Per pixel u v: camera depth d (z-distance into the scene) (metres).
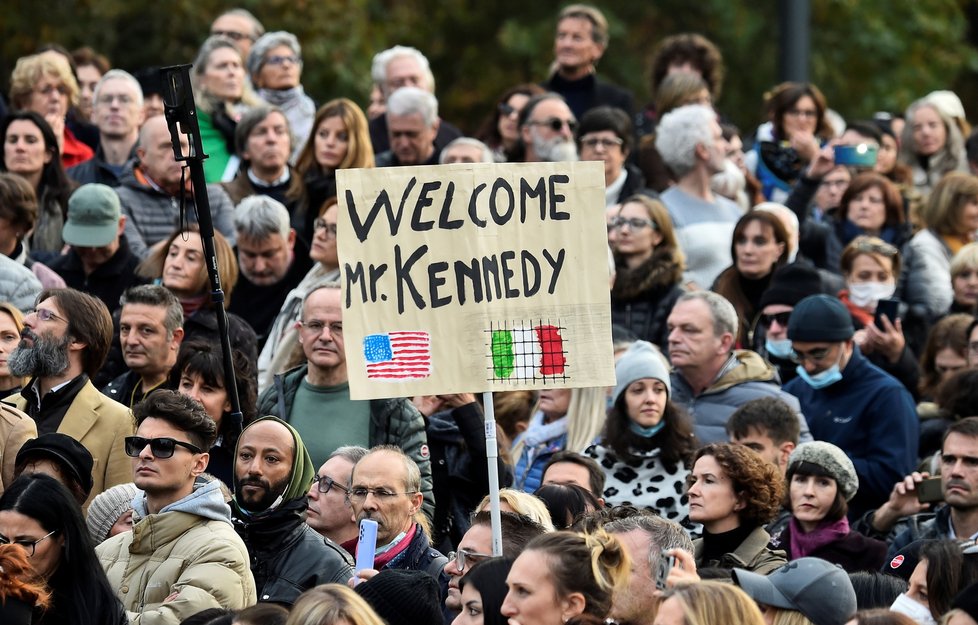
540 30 62.91
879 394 26.86
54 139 31.28
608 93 38.22
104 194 28.77
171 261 27.28
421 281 20.41
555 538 17.50
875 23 63.59
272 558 21.09
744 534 22.00
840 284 31.02
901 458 26.39
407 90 33.53
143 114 35.69
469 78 64.25
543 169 20.61
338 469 21.89
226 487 22.92
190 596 19.70
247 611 17.22
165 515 20.36
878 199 33.47
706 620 15.84
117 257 28.92
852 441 26.81
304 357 26.94
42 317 23.77
